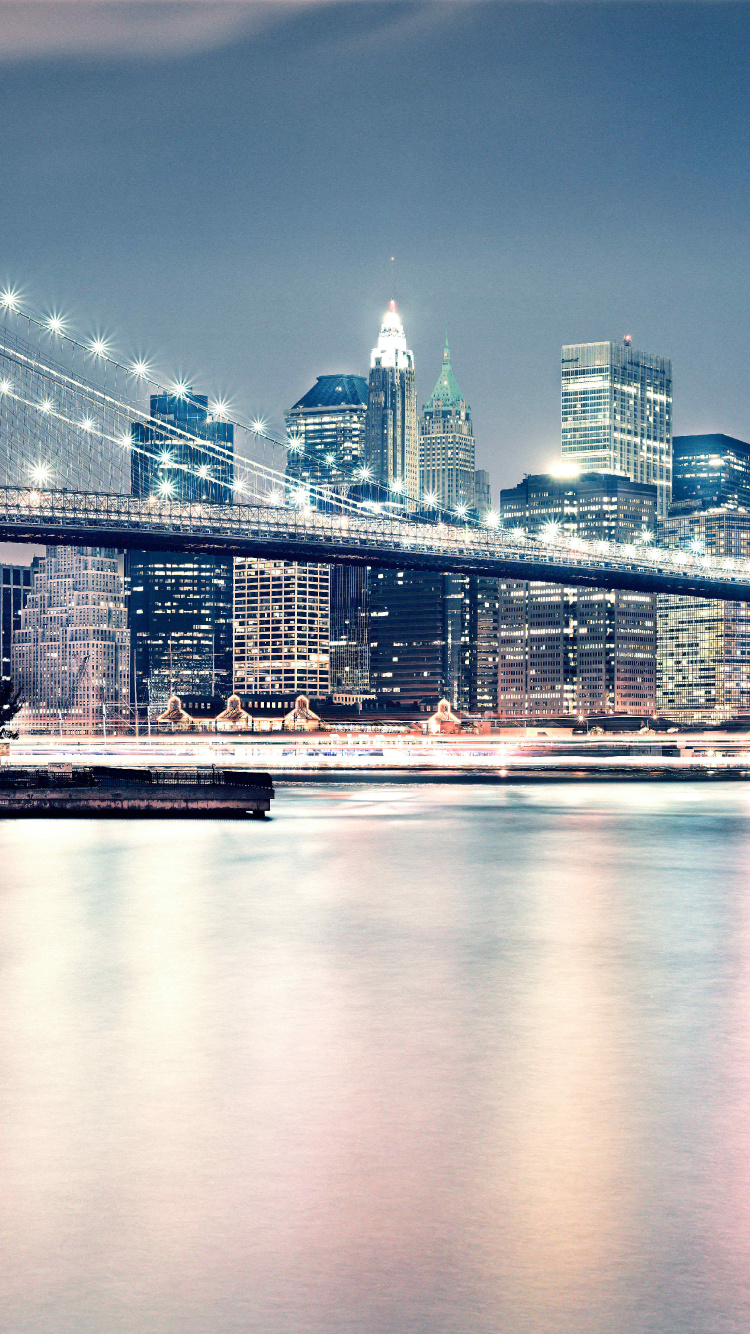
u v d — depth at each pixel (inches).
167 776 4138.8
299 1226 561.3
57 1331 466.6
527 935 1508.4
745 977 1215.6
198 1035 953.5
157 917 1653.5
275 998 1104.8
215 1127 710.5
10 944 1423.5
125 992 1133.1
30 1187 612.4
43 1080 818.8
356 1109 746.8
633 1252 530.0
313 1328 467.8
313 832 3144.7
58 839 2802.7
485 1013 1039.0
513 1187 607.5
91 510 6082.7
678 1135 690.8
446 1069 845.2
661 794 5679.1
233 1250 535.2
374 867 2340.1
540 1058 877.2
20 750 6815.9
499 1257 526.0
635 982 1190.3
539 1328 466.0
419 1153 661.3
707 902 1857.8
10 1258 529.0
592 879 2181.3
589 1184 611.2
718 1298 488.4
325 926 1579.7
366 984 1176.2
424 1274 510.9
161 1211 579.8
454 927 1577.3
